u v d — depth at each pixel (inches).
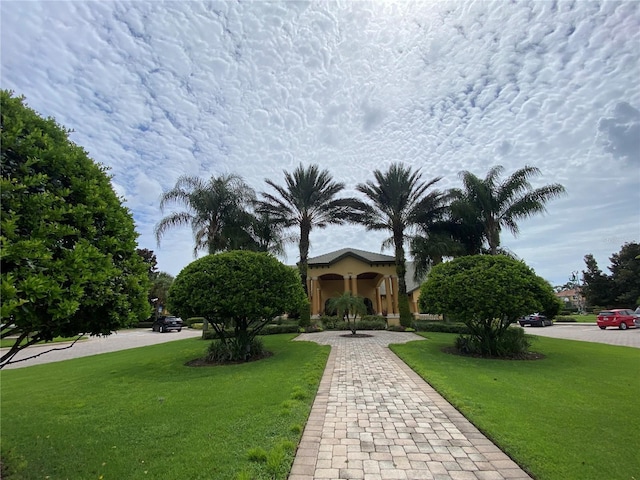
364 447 149.9
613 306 1692.9
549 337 681.0
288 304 399.9
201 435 162.7
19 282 99.0
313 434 165.3
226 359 389.1
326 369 331.9
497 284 379.6
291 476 124.3
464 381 265.0
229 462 133.6
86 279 119.8
